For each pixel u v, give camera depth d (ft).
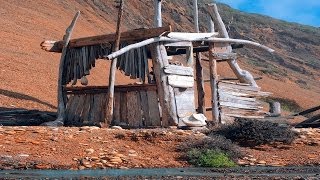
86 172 41.34
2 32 123.85
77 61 71.97
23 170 41.09
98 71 127.13
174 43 65.46
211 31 77.30
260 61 335.26
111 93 64.44
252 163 48.39
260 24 438.81
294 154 52.54
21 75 92.27
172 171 43.37
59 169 42.45
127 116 65.36
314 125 77.00
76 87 70.69
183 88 64.39
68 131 53.31
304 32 461.37
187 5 335.67
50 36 143.02
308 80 335.47
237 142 55.47
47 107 78.43
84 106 69.41
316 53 423.64
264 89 213.66
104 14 240.53
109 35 66.95
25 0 178.19
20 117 68.33
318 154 52.60
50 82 95.04
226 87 71.26
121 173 41.45
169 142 52.19
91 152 47.52
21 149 46.55
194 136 53.72
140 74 64.95
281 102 198.39
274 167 46.83
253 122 56.13
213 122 67.67
